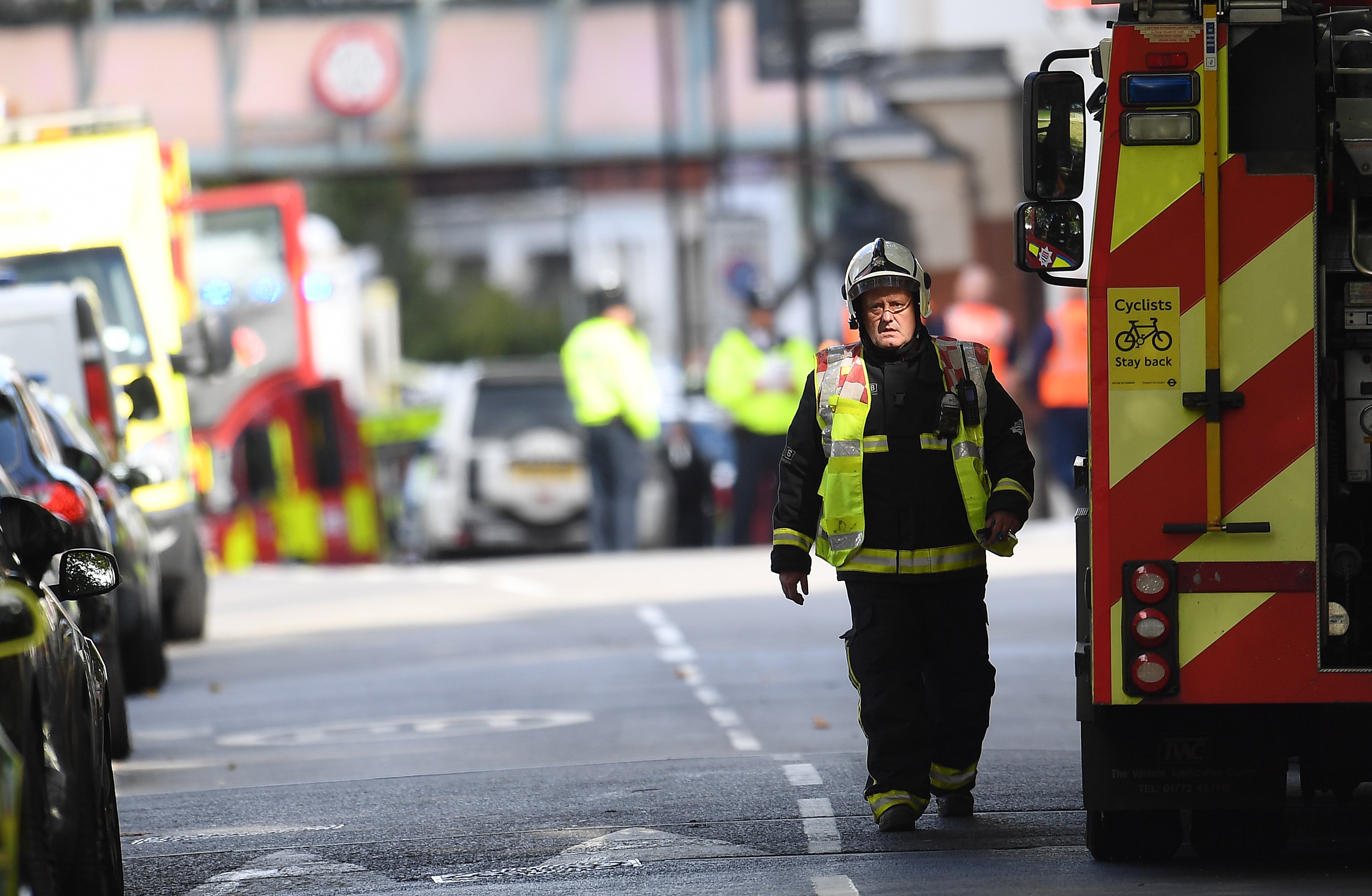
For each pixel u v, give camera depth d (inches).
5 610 778.2
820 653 2290.8
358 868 1225.4
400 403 5861.2
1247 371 1066.7
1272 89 1069.8
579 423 4446.4
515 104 5994.1
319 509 4751.5
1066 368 4148.6
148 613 2223.2
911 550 1250.6
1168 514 1069.8
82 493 1755.7
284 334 4500.5
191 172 5782.5
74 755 953.5
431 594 3314.5
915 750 1256.2
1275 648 1066.7
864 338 1268.5
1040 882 1104.8
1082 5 5708.7
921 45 5836.6
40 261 2965.1
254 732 1905.8
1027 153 1099.3
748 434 4028.1
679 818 1331.2
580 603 2977.4
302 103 5905.5
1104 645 1072.2
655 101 6028.5
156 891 1192.8
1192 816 1162.0
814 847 1224.2
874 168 5885.8
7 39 5797.2
